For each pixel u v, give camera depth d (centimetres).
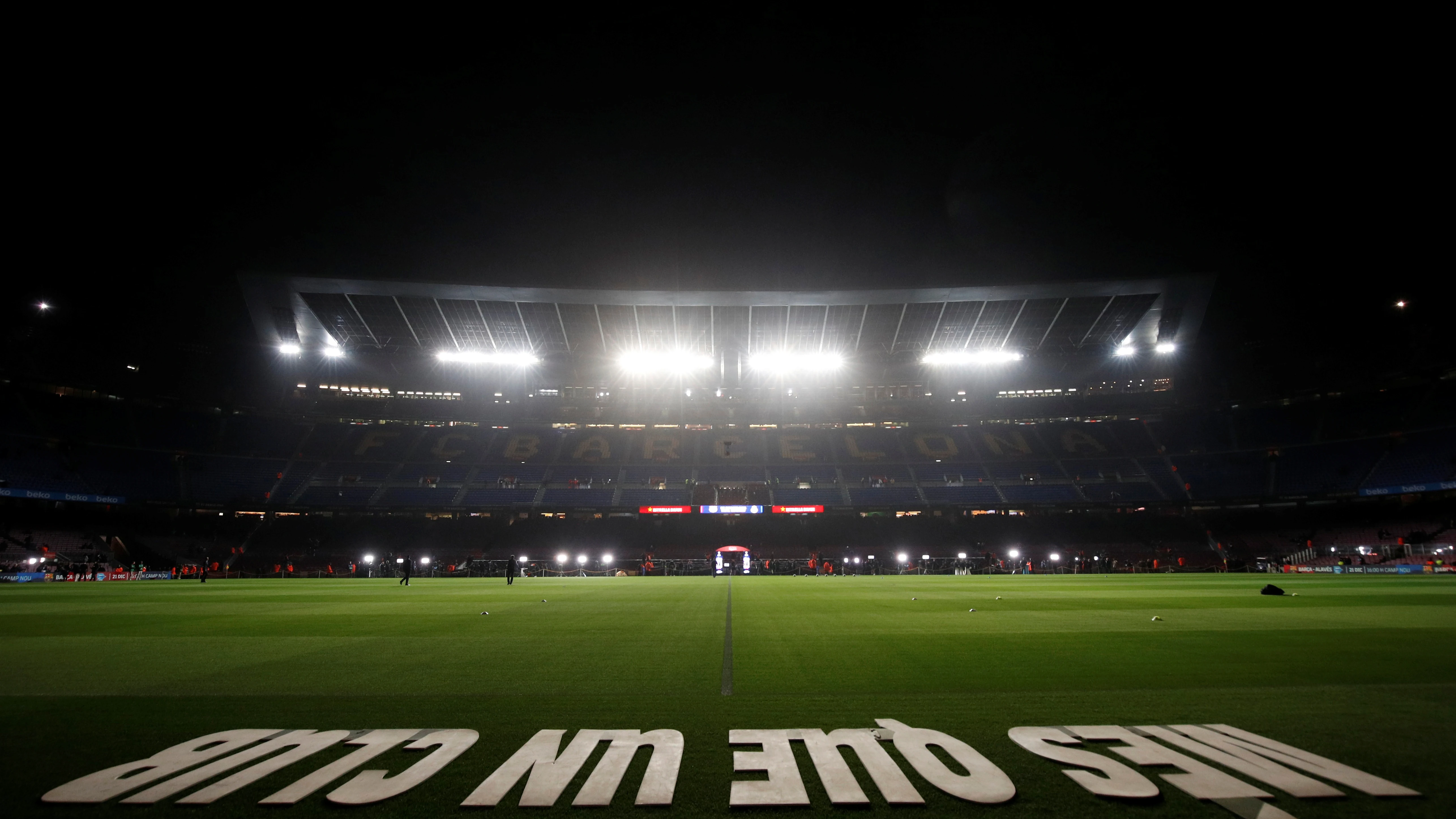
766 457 6669
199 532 5347
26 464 4791
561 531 5791
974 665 789
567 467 6431
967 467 6406
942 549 5553
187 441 5788
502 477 6272
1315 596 2005
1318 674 725
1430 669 752
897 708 570
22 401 5159
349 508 5631
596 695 628
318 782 398
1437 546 4603
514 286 5538
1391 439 5434
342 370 6612
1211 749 452
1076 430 6769
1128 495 5881
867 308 6016
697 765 428
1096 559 5131
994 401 7025
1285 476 5584
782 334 6338
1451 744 463
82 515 4994
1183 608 1574
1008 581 3306
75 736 496
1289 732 492
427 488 6050
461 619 1411
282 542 5434
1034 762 430
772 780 400
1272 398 6147
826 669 766
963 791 380
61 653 938
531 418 7044
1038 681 693
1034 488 6069
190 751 458
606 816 355
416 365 6644
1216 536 5488
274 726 521
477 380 6938
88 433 5306
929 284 5572
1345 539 5072
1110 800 368
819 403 7162
